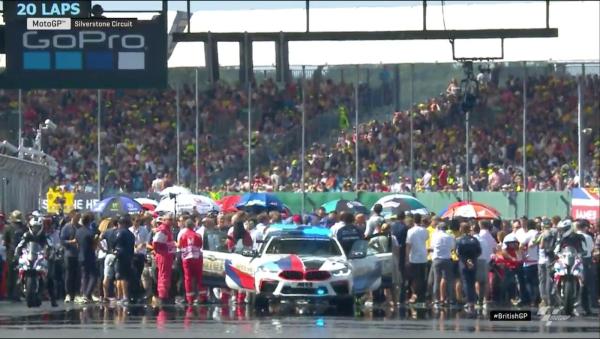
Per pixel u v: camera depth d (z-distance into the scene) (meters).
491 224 72.44
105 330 47.59
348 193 116.81
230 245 69.50
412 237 69.38
